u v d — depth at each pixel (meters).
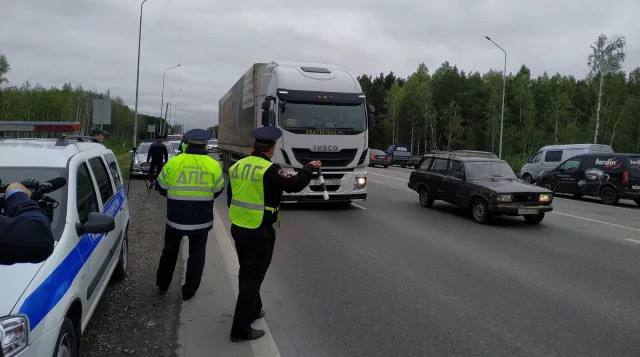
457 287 6.32
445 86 77.88
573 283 6.62
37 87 85.25
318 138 12.66
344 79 13.17
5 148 4.34
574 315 5.37
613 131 56.44
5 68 68.12
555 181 19.80
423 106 74.38
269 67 13.95
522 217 12.90
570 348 4.51
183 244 8.59
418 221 11.59
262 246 4.55
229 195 4.74
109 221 3.90
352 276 6.75
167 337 4.49
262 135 4.67
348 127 12.88
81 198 4.22
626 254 8.52
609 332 4.90
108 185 5.59
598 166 17.89
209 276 6.56
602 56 45.28
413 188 14.55
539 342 4.63
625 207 16.59
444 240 9.40
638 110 54.91
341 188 12.91
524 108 70.69
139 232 9.14
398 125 80.25
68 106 85.25
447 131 74.38
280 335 4.70
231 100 22.23
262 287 6.20
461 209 13.84
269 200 4.54
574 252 8.60
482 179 12.09
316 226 10.65
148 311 5.12
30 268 3.07
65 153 4.45
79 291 3.46
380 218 11.91
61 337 3.05
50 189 3.09
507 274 7.01
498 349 4.46
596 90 52.12
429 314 5.32
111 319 4.88
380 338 4.66
